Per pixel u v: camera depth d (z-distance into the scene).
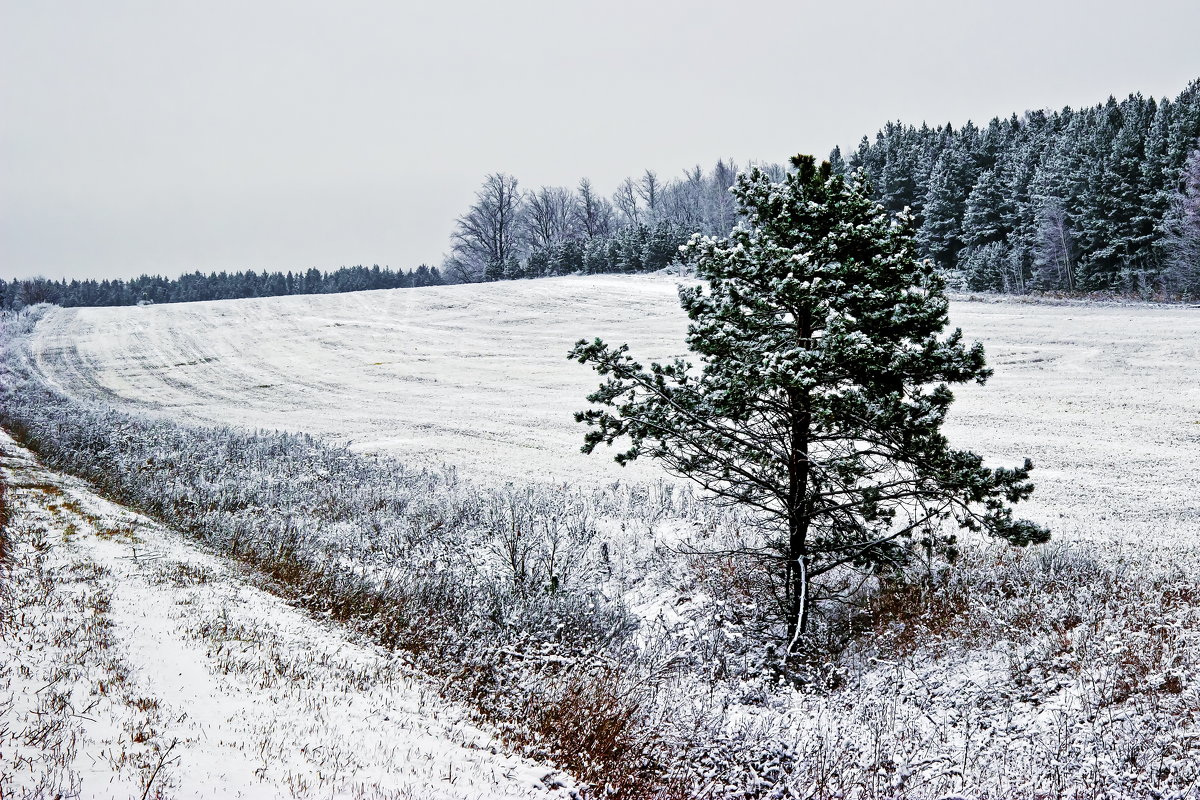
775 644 10.43
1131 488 18.00
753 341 9.80
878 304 9.35
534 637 9.34
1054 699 8.58
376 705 7.21
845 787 6.79
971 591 11.48
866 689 9.28
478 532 14.91
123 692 6.38
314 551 12.93
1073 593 11.02
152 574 10.39
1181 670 8.52
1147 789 6.65
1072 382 30.45
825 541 10.70
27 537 11.27
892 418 9.17
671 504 17.33
